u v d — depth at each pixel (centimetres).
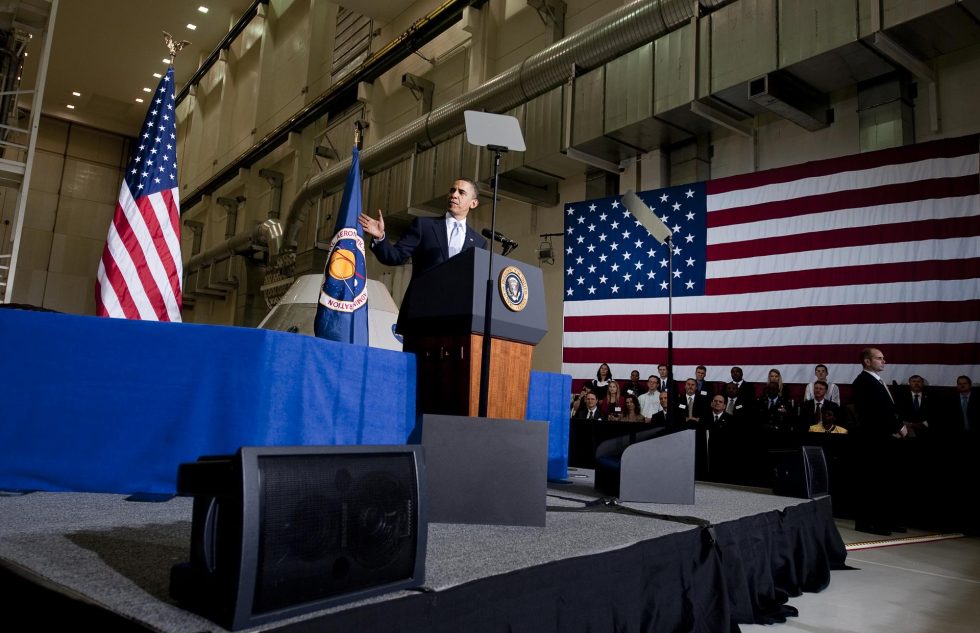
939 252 644
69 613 108
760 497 345
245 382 204
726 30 763
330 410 222
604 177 988
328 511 109
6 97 790
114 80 2131
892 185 677
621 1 967
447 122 1126
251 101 2027
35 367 200
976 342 616
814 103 772
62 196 2328
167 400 205
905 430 562
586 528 203
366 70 1440
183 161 2556
